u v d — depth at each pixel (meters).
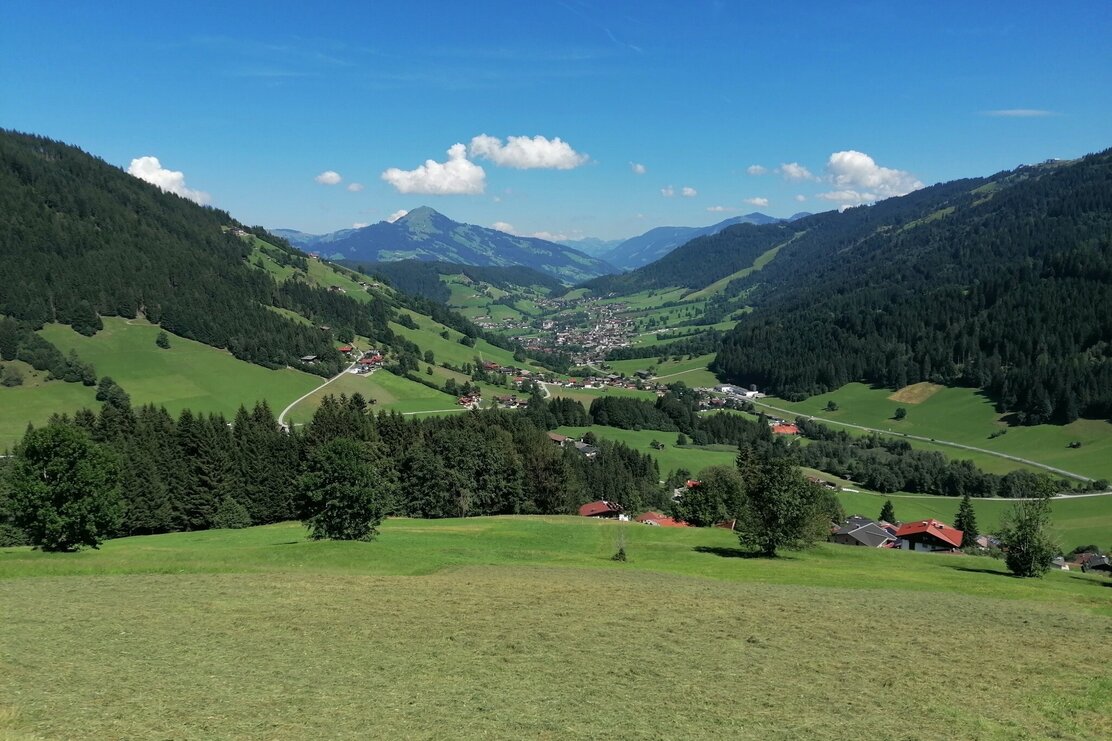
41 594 38.53
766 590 49.81
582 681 26.06
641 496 143.12
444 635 32.00
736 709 23.80
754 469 77.25
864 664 29.94
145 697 22.70
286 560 54.38
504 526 91.50
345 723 21.09
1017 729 23.06
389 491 106.12
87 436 62.62
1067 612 46.03
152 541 77.56
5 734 18.98
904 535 114.81
